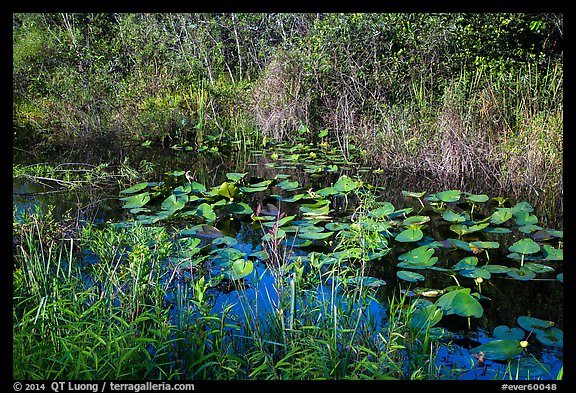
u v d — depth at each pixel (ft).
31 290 9.70
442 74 26.53
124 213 15.35
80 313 8.80
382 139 22.91
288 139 27.61
